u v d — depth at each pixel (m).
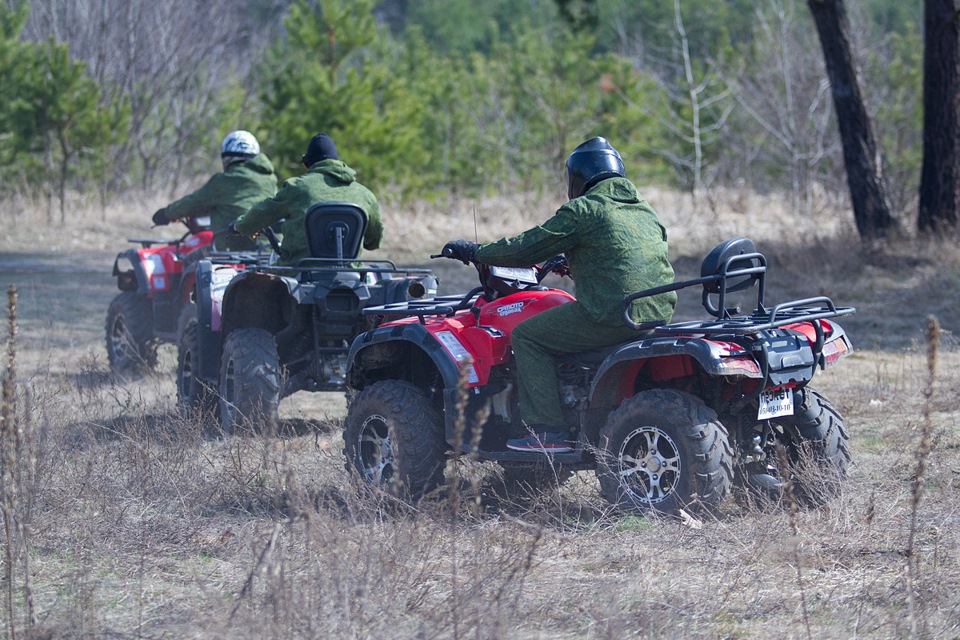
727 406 21.30
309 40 86.69
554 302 22.69
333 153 31.95
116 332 41.00
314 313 30.31
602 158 22.25
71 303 56.09
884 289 56.47
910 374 37.19
